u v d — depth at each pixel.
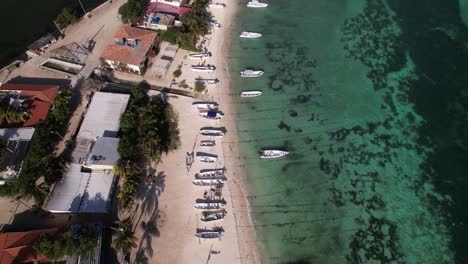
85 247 49.06
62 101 65.44
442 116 70.56
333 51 82.69
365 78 77.38
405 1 92.81
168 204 58.41
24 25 83.38
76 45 76.00
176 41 79.44
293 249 55.28
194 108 70.62
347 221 58.25
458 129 68.62
